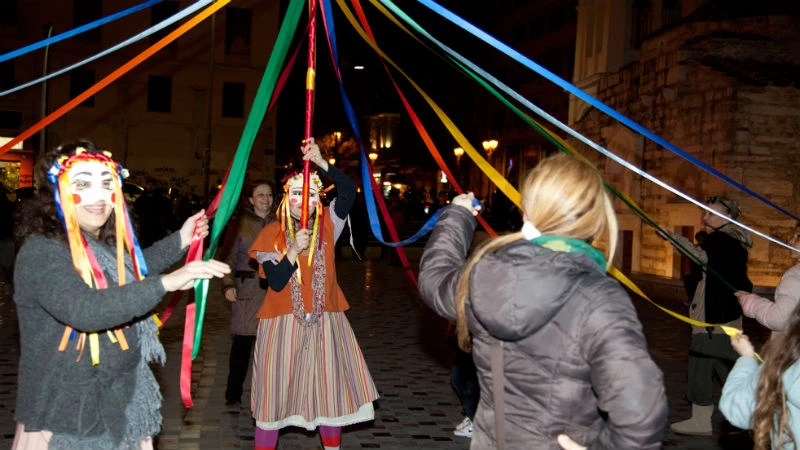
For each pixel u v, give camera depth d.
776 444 2.79
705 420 6.38
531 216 2.53
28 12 36.66
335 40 4.24
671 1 22.08
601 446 2.31
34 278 2.80
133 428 3.02
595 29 24.33
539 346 2.37
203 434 5.88
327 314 4.89
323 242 4.92
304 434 6.01
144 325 3.08
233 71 39.53
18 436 2.92
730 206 6.25
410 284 16.72
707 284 6.25
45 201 2.96
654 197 19.92
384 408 6.83
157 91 39.00
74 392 2.87
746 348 3.15
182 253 3.59
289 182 4.91
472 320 2.54
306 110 4.45
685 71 18.89
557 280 2.30
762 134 17.12
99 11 37.66
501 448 2.43
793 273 4.01
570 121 26.12
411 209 35.66
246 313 6.61
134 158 38.69
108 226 3.26
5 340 9.11
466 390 5.95
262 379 4.80
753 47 18.52
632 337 2.28
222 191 3.21
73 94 37.50
